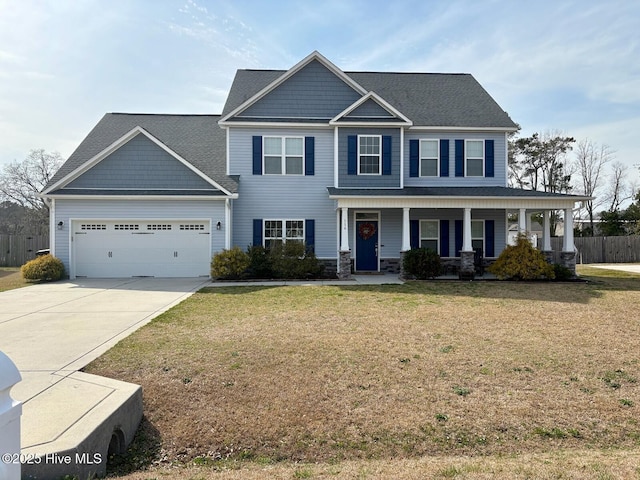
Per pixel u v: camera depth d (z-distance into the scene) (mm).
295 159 15453
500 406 4012
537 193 14453
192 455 3312
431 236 16125
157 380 4496
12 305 9047
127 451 3363
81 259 14148
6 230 34750
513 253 13188
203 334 6367
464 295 10227
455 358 5301
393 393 4285
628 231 28641
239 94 16750
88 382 4012
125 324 7129
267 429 3611
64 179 13961
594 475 2781
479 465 2982
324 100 15633
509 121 16047
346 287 11688
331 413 3873
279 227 15406
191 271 14445
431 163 16031
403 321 7297
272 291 10961
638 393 4320
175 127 18172
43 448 2646
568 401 4129
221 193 14328
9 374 1547
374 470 2939
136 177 14414
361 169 15391
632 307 8648
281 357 5277
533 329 6746
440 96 17547
